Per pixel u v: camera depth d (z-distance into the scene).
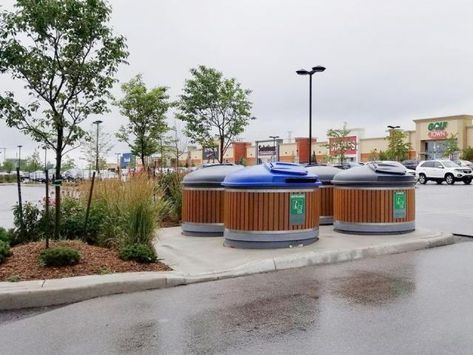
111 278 6.53
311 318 5.30
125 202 8.51
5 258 7.21
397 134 59.38
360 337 4.70
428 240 9.64
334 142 64.06
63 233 9.01
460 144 58.22
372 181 10.16
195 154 58.69
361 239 9.70
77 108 8.51
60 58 8.22
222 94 22.55
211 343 4.63
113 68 8.55
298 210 9.03
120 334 4.91
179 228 12.37
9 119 8.09
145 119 22.56
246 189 9.04
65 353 4.45
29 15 7.72
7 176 70.31
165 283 6.75
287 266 7.89
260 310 5.63
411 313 5.39
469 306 5.61
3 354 4.44
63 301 6.06
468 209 17.27
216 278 7.16
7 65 7.82
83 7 8.01
